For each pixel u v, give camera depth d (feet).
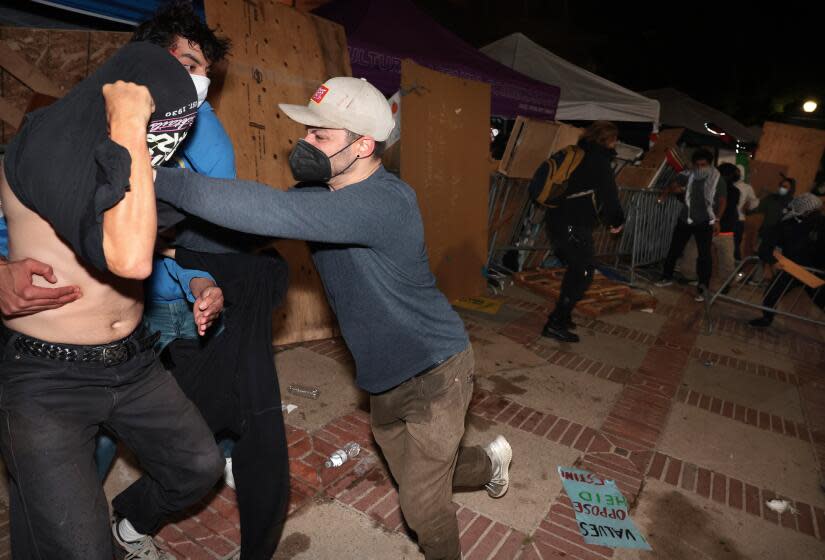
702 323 21.04
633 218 26.35
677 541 8.84
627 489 10.02
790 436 12.82
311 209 4.66
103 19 13.23
